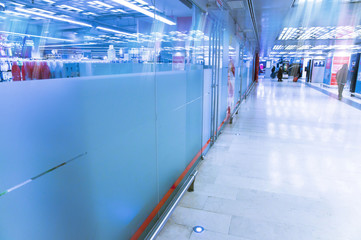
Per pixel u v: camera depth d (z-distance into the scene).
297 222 2.35
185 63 2.96
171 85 2.49
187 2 2.95
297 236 2.16
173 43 3.04
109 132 1.46
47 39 1.76
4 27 1.32
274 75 29.64
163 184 2.42
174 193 2.78
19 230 0.92
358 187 3.02
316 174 3.40
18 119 0.89
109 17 3.01
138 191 1.90
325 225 2.31
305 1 6.19
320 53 22.30
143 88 1.88
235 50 7.31
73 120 1.16
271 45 17.66
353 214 2.47
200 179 3.26
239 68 8.66
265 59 40.62
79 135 1.21
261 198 2.78
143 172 1.96
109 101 1.45
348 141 4.88
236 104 8.11
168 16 2.82
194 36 3.34
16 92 0.88
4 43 1.29
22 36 1.45
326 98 11.16
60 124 1.09
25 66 0.94
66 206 1.15
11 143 0.87
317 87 16.83
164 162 2.41
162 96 2.27
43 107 1.00
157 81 2.14
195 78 3.38
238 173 3.44
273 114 7.61
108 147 1.46
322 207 2.60
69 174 1.16
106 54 2.98
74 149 1.18
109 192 1.50
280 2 5.59
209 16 3.93
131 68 1.69
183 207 2.61
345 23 8.88
